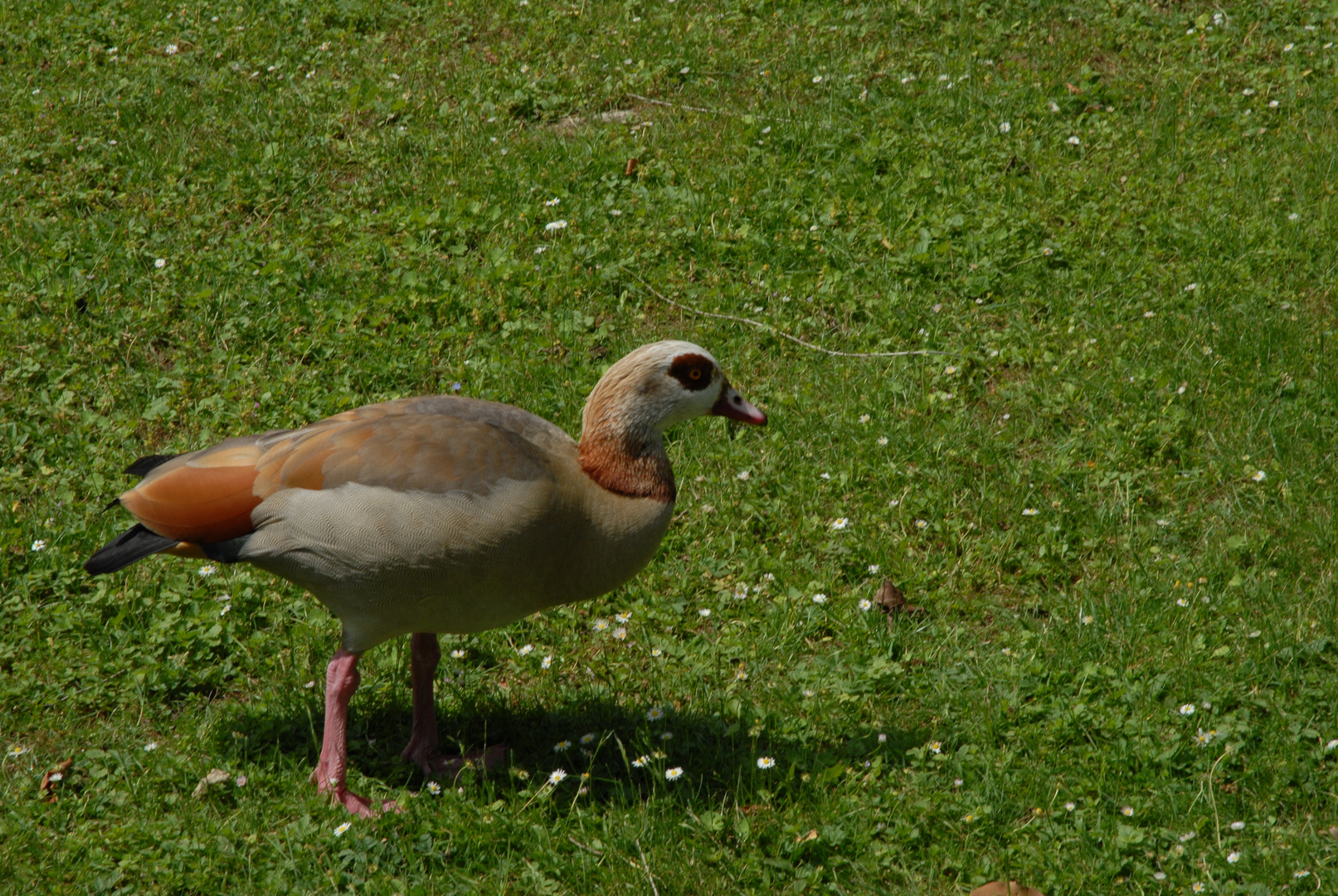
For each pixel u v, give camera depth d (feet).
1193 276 44.37
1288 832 24.68
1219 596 31.17
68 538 32.30
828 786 26.18
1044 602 31.89
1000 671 29.25
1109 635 30.12
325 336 40.32
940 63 59.57
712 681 29.40
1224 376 39.17
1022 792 25.68
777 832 24.82
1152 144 53.01
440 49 61.00
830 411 38.45
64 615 29.78
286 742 27.45
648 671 29.73
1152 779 25.91
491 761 27.04
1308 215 47.80
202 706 28.48
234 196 47.19
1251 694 28.22
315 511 23.34
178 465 24.54
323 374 39.24
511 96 56.39
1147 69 60.34
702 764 26.81
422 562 23.29
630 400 25.32
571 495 24.52
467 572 23.59
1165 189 49.60
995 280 44.16
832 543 33.40
